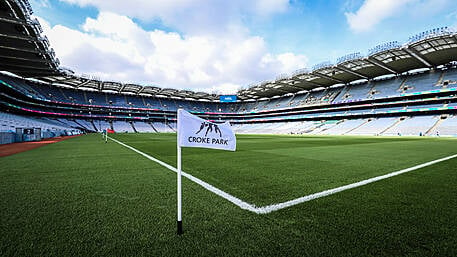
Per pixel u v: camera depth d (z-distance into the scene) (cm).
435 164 614
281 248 182
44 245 186
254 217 247
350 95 5306
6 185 384
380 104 4659
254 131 6656
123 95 6975
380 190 353
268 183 402
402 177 450
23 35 2491
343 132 4503
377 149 1079
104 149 1066
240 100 8206
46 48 2830
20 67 3591
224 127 252
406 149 1072
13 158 736
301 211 265
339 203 292
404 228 217
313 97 6228
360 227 220
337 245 186
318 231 212
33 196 321
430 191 346
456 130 3200
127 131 6156
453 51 3262
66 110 5731
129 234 205
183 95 7212
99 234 205
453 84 3772
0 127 2291
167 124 7212
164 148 1127
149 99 7362
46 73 3988
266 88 6134
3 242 191
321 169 544
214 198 315
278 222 233
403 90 4431
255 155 837
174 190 356
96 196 322
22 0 2092
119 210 266
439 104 3944
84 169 539
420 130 3588
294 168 559
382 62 3828
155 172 505
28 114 4806
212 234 207
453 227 219
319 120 5906
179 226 206
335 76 4853
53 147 1186
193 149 1073
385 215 250
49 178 440
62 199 307
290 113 6650
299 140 2050
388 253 175
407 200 302
